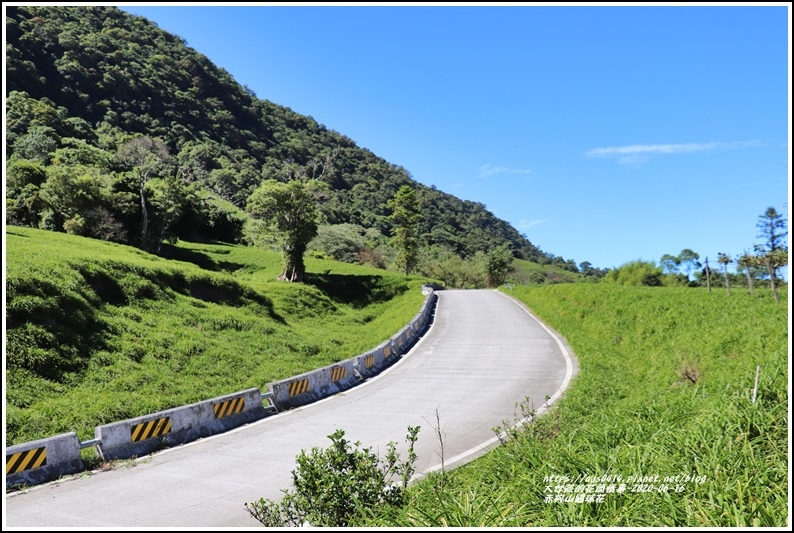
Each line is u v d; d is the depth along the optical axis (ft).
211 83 515.91
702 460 19.89
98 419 43.37
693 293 75.97
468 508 17.79
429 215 504.43
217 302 96.43
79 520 22.59
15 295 57.26
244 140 485.97
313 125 609.42
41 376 49.06
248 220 255.09
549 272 440.04
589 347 67.87
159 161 226.38
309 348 80.53
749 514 15.84
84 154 228.22
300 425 40.32
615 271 122.21
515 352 70.49
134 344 61.62
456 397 47.91
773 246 60.54
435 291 165.48
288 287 125.80
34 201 143.43
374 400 48.39
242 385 58.29
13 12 374.63
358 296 153.48
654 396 37.99
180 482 27.86
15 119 272.31
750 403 23.54
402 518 17.76
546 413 39.09
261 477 28.30
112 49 439.63
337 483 19.26
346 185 515.91
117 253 110.83
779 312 51.85
